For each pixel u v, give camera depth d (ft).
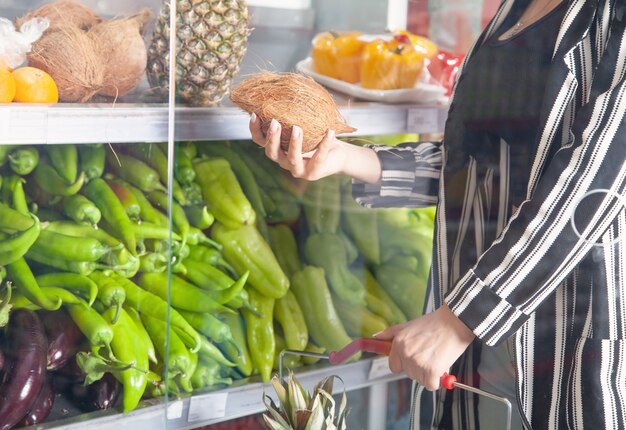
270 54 4.15
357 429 4.55
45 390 3.71
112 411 3.82
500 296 3.25
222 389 4.20
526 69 3.61
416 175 4.16
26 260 3.71
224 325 4.28
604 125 3.14
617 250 3.29
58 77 3.50
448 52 4.56
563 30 3.33
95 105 3.53
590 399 3.35
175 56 3.74
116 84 3.61
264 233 4.52
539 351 3.45
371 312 4.61
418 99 4.45
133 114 3.63
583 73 3.33
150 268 3.87
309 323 4.53
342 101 4.31
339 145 4.04
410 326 3.47
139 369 3.86
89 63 3.51
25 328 3.69
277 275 4.47
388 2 4.40
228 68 3.89
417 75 4.43
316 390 3.79
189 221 4.36
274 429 3.54
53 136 3.44
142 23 3.65
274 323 4.48
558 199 3.18
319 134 3.58
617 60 3.19
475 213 3.90
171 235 3.91
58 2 3.61
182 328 4.17
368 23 4.39
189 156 4.38
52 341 3.73
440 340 3.37
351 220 4.61
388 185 4.12
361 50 4.30
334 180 4.55
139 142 3.69
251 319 4.40
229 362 4.27
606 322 3.33
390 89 4.38
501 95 3.72
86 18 3.63
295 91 3.57
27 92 3.43
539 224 3.20
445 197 3.98
